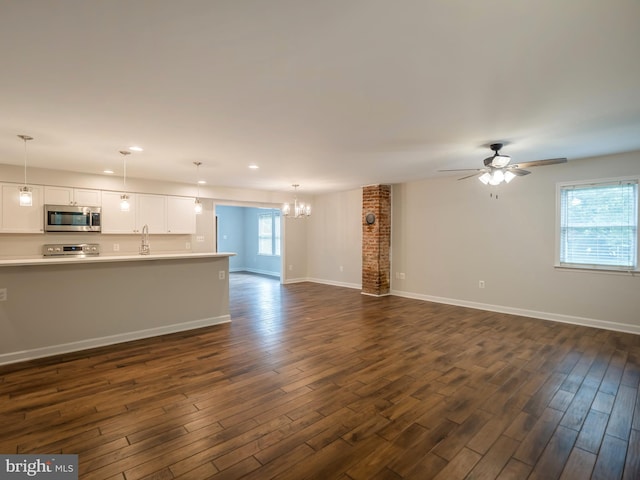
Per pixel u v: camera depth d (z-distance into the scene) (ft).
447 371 10.23
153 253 20.94
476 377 9.81
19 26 5.34
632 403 8.36
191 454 6.39
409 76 7.18
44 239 17.29
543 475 5.91
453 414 7.84
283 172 18.08
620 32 5.56
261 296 22.34
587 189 14.98
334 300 20.98
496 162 12.05
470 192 18.93
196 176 19.31
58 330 11.75
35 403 8.28
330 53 6.27
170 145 12.55
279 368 10.44
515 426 7.38
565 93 8.02
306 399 8.52
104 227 18.66
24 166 16.28
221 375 9.94
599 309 14.78
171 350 12.09
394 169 17.24
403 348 12.21
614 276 14.38
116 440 6.81
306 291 24.27
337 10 5.00
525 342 12.87
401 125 10.29
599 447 6.67
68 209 17.35
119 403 8.29
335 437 6.95
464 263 19.24
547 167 16.06
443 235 20.17
